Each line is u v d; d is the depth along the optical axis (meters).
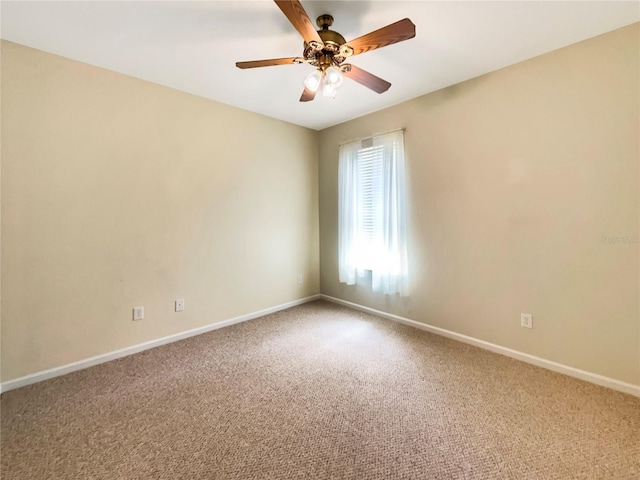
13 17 1.79
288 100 3.10
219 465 1.45
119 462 1.47
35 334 2.17
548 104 2.24
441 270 2.94
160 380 2.21
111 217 2.48
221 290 3.23
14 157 2.06
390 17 1.83
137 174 2.61
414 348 2.72
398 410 1.86
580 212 2.13
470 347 2.72
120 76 2.49
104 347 2.48
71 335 2.32
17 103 2.06
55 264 2.24
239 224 3.36
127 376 2.26
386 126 3.32
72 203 2.30
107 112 2.44
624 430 1.66
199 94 2.94
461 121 2.72
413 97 3.05
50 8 1.72
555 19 1.85
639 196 1.92
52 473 1.40
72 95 2.28
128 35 1.99
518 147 2.40
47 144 2.18
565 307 2.23
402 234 3.17
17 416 1.80
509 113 2.43
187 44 2.10
